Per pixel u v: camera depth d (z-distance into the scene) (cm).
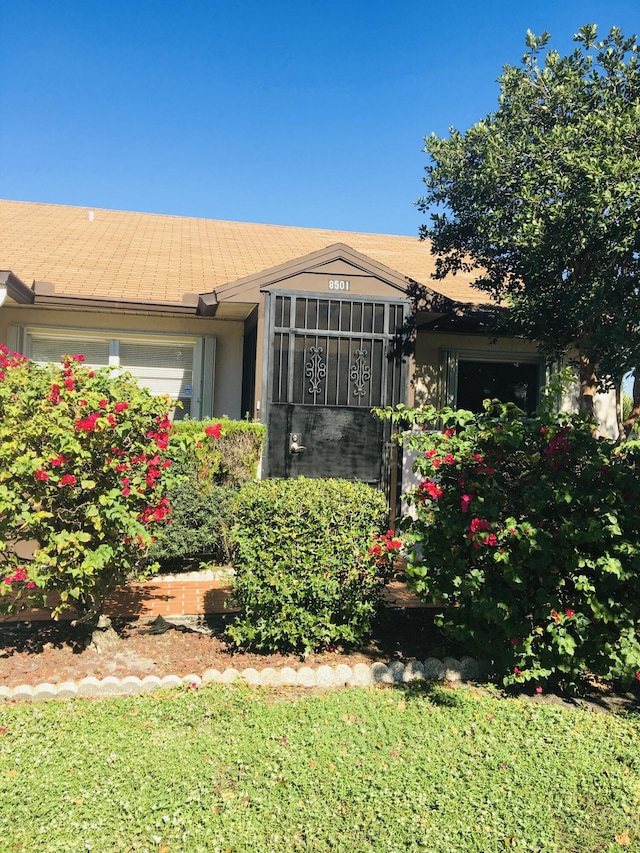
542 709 414
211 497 720
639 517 432
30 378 490
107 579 486
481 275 1156
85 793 298
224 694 416
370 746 352
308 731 365
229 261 1109
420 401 1050
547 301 720
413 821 285
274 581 474
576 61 686
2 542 448
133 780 309
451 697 427
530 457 463
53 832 269
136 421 474
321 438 861
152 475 469
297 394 856
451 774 325
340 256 866
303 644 506
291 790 304
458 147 744
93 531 470
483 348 1074
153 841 266
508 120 716
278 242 1308
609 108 642
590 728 391
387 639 540
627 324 658
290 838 272
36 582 434
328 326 865
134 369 978
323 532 480
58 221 1265
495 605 439
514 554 450
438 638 545
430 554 479
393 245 1398
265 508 482
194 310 900
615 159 596
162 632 541
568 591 461
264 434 792
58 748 340
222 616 584
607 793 318
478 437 483
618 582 436
